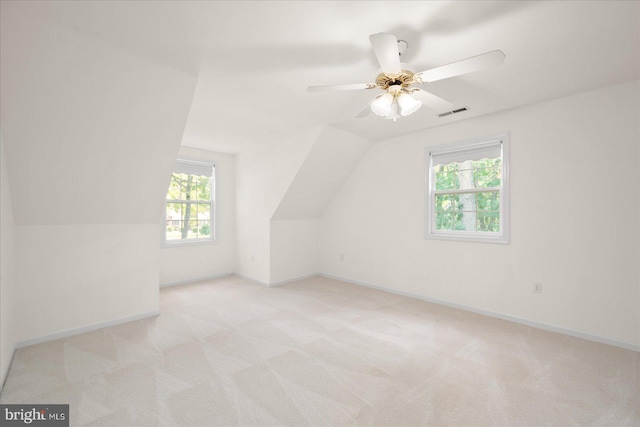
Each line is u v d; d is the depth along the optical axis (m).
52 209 2.64
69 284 2.82
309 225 5.21
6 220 2.24
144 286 3.26
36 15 1.66
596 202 2.69
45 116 2.11
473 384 2.03
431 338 2.75
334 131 3.89
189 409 1.76
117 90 2.21
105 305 3.02
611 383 2.04
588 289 2.73
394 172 4.24
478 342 2.67
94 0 1.56
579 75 2.41
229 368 2.21
